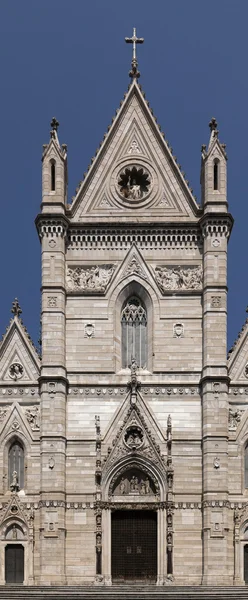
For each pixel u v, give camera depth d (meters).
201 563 84.88
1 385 89.00
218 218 90.81
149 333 90.44
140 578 85.75
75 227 92.25
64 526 85.31
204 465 86.19
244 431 87.81
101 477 86.62
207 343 88.62
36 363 89.31
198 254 91.75
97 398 88.62
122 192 93.94
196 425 87.81
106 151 94.69
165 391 88.56
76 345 89.88
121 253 91.94
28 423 88.06
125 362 90.62
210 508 85.00
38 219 91.00
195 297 90.69
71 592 80.00
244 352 89.69
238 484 86.56
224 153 92.62
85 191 93.50
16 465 87.88
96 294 90.88
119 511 86.88
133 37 97.06
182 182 93.56
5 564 85.50
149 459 86.81
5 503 86.44
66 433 87.69
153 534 86.50
